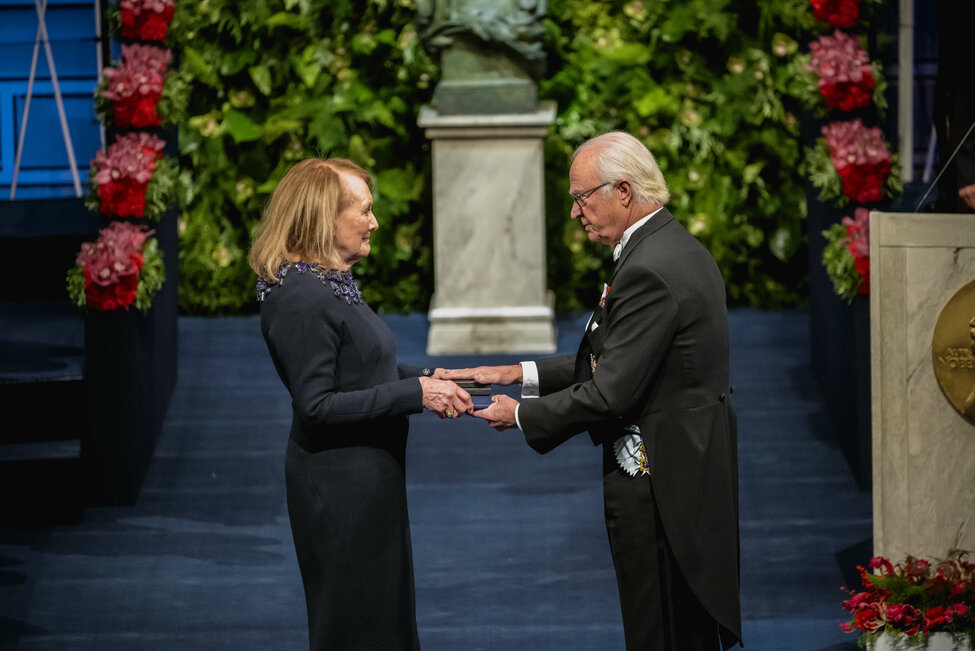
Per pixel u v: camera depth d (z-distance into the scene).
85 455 17.00
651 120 22.50
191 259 22.73
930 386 12.27
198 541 16.23
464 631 13.98
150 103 17.42
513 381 12.38
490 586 14.95
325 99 22.67
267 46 22.47
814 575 15.09
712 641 11.38
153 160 17.31
